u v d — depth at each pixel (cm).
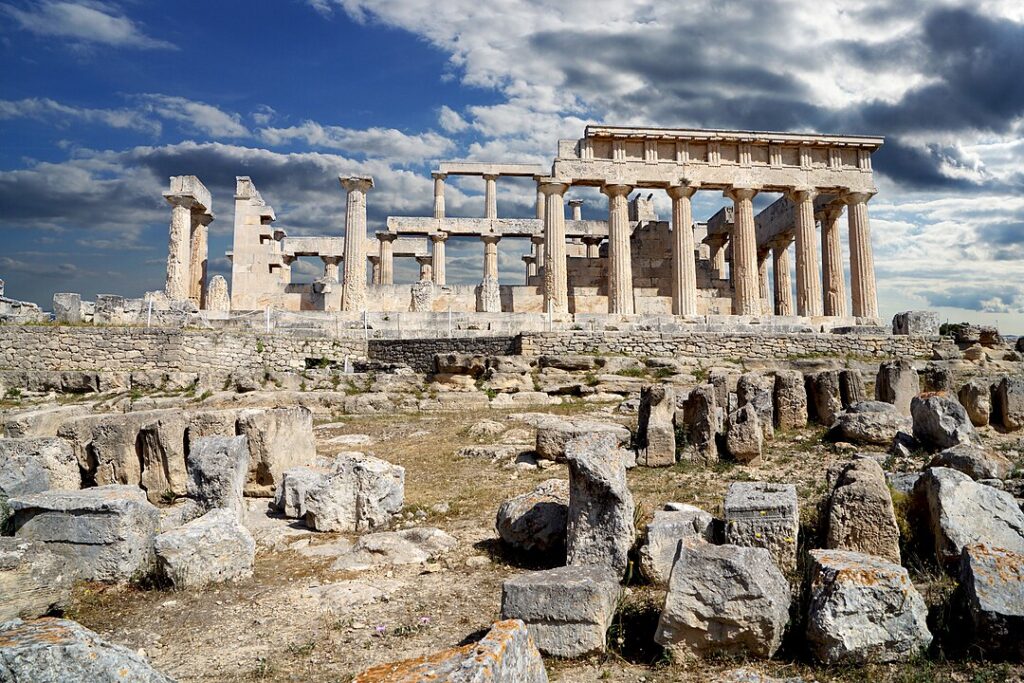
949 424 1315
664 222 4738
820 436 1520
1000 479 1057
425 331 3222
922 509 871
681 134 4047
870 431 1430
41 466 1063
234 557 875
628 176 4041
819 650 591
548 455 1449
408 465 1505
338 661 638
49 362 2388
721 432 1476
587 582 644
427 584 831
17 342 2395
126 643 689
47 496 900
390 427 1955
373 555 926
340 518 1071
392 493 1107
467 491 1267
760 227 5172
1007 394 1562
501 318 3400
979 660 583
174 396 2170
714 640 608
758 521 779
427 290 3847
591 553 805
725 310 4572
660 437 1373
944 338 2975
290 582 863
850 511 796
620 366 2528
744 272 4062
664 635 616
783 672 580
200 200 3822
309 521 1081
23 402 2142
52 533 872
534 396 2225
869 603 592
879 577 604
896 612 591
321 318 3241
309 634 703
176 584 834
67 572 772
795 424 1606
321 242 5469
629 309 3956
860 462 890
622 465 867
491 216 5112
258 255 4372
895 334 3091
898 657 584
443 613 744
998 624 580
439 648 660
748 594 605
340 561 916
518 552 926
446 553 940
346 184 3988
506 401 2208
